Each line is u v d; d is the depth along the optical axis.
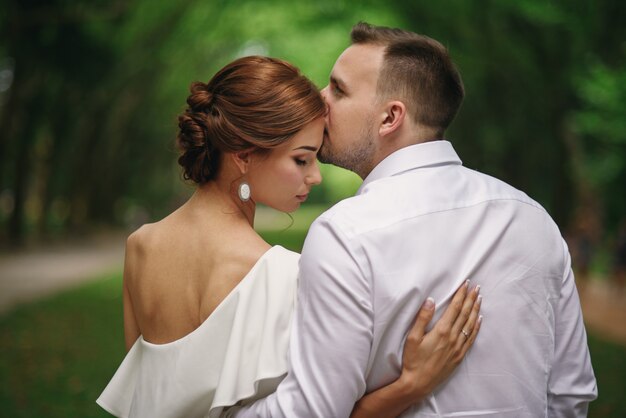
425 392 1.73
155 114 39.25
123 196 45.19
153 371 1.95
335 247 1.73
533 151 26.22
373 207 1.77
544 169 27.47
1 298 13.47
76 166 34.03
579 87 17.50
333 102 2.00
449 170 1.87
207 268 1.90
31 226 37.69
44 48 21.48
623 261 15.31
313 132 1.94
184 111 2.01
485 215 1.82
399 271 1.72
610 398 6.79
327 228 1.76
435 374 1.72
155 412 1.92
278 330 1.83
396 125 1.90
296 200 1.99
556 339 1.92
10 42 20.94
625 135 17.36
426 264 1.74
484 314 1.78
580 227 16.25
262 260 1.87
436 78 1.89
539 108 21.77
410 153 1.89
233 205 1.97
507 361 1.78
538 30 17.28
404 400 1.73
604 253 21.27
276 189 1.95
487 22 17.25
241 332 1.82
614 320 12.57
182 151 1.99
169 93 37.31
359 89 1.94
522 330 1.79
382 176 1.90
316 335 1.71
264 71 1.91
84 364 7.77
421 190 1.80
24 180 26.47
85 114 31.36
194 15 26.88
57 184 36.72
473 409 1.76
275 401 1.73
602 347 9.68
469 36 17.67
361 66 1.94
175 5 24.67
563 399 1.91
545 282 1.85
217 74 1.97
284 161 1.92
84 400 6.30
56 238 32.53
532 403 1.79
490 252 1.79
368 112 1.93
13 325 10.27
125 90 32.72
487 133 26.91
